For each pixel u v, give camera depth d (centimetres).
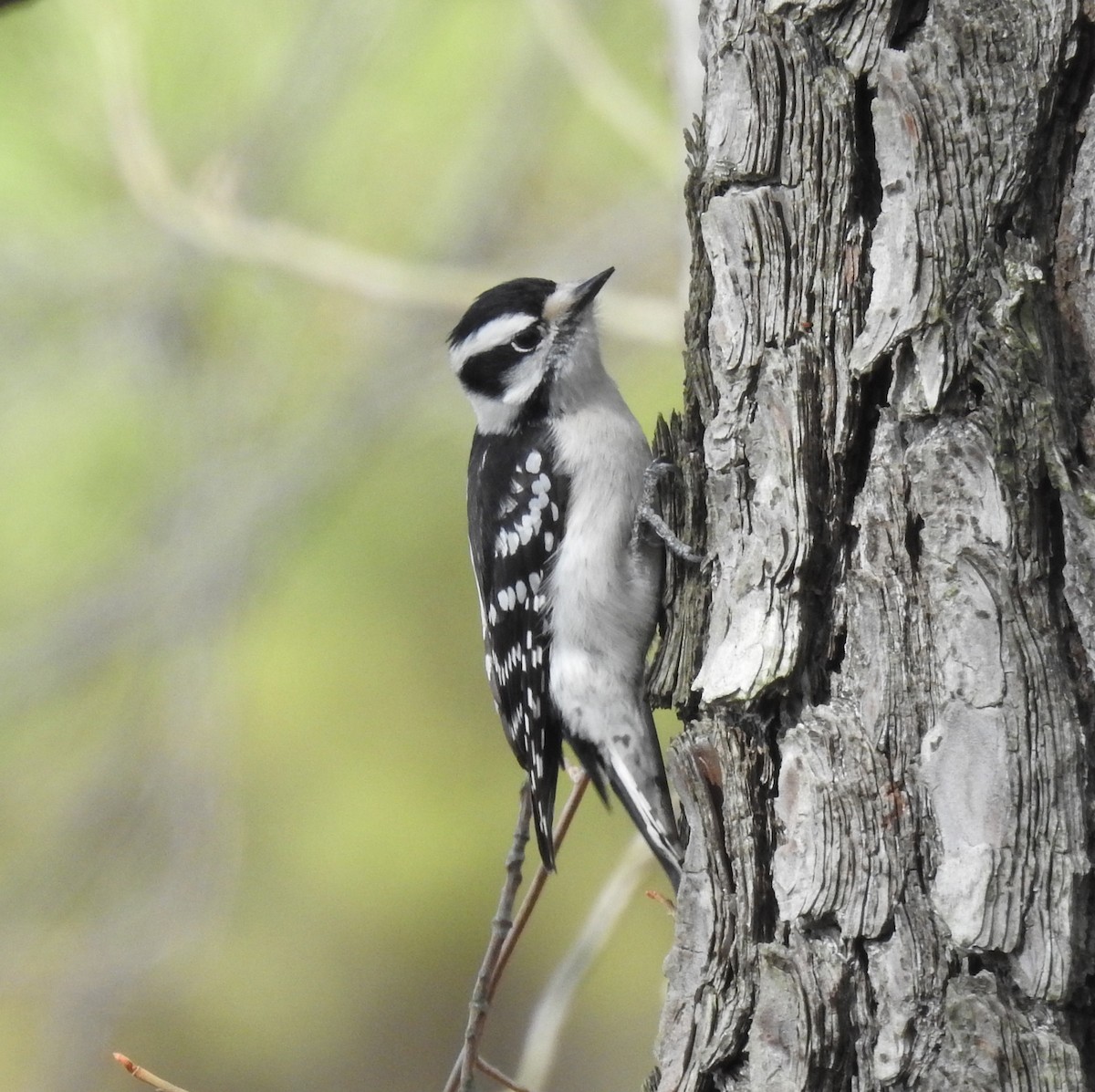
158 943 1434
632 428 830
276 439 1470
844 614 556
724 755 568
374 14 1362
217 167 1275
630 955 1505
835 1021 515
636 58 1426
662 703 663
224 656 1470
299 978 1491
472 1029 635
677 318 1070
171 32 1316
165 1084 574
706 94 614
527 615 818
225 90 1339
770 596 568
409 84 1420
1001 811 498
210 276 1376
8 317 1370
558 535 804
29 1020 1413
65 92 1282
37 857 1438
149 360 1417
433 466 1514
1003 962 498
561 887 1520
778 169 581
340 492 1492
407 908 1513
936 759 512
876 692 528
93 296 1374
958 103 531
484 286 1269
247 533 1461
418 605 1513
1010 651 501
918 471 526
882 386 553
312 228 1423
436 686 1514
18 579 1436
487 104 1430
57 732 1457
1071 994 489
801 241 576
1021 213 532
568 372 837
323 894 1505
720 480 596
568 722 798
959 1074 494
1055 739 497
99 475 1434
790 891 530
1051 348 526
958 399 526
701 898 569
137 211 1342
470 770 1520
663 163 1180
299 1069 1482
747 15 594
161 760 1459
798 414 566
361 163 1430
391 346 1480
